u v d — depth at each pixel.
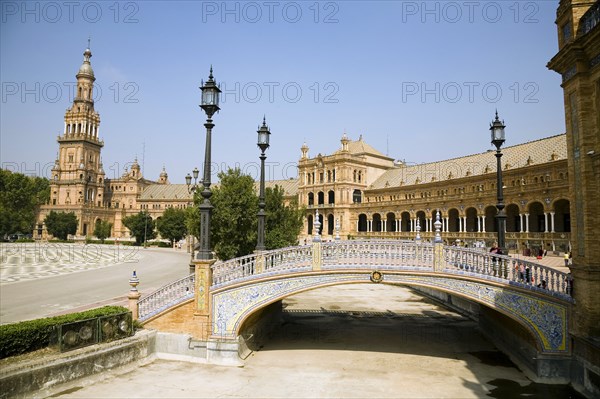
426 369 15.17
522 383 13.84
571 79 14.12
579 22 13.80
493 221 67.88
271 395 12.52
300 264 16.45
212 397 12.23
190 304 15.79
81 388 12.64
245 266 16.34
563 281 14.58
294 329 21.48
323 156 97.31
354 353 17.14
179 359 15.57
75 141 135.25
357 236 88.19
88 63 139.75
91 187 137.75
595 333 12.98
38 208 132.38
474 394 12.87
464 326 22.41
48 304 24.06
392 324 22.83
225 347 15.44
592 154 13.21
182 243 96.88
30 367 11.60
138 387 12.87
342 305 28.98
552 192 51.38
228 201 26.80
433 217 76.62
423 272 15.86
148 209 144.00
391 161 104.62
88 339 13.66
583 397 12.73
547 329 14.37
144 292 28.39
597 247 13.19
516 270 15.24
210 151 16.33
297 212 34.41
